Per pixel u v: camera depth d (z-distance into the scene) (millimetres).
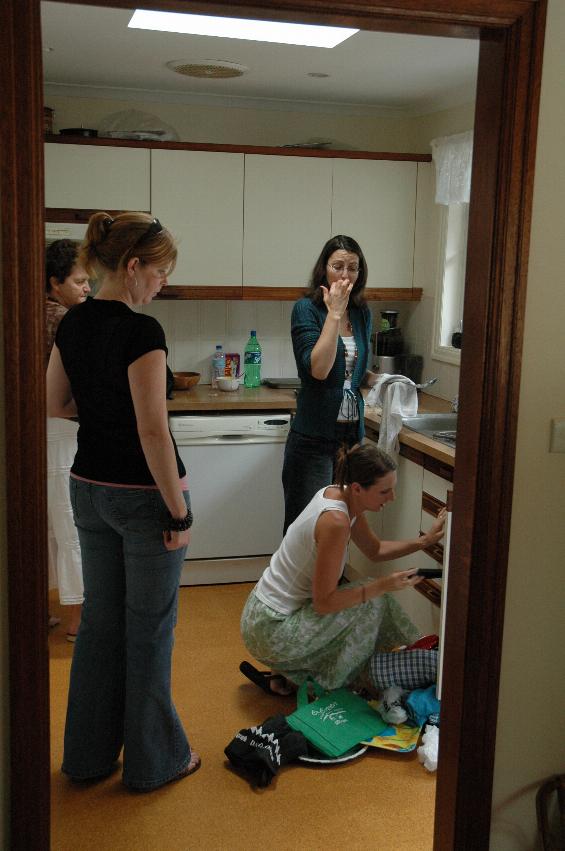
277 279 4156
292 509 3475
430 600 3148
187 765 2514
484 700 1908
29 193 1528
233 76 3766
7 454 1595
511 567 1879
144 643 2332
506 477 1818
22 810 1718
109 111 4117
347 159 4125
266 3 1582
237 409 3971
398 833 2287
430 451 3152
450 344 4266
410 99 4207
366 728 2693
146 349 2127
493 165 1729
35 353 1579
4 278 1539
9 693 1685
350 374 3416
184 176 3965
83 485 2287
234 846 2217
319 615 2795
